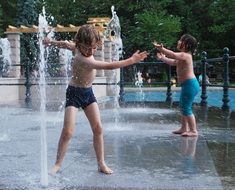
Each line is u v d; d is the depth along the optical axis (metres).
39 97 14.85
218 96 18.88
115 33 19.98
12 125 6.99
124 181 3.46
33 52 24.16
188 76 5.88
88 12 36.28
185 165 4.02
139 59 3.52
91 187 3.30
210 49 36.56
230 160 4.23
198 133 6.07
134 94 20.42
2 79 14.39
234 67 32.88
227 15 34.75
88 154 4.54
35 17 30.08
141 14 32.47
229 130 6.41
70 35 20.81
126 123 7.20
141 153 4.59
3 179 3.56
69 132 3.83
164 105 11.34
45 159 4.20
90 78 3.86
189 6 36.41
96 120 3.86
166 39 31.92
